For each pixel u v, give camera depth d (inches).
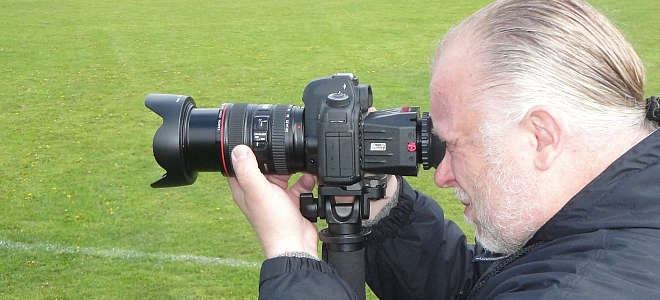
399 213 92.5
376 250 93.7
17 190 272.4
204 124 87.3
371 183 85.8
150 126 365.4
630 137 60.4
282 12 794.2
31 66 520.4
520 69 60.7
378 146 82.5
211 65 527.2
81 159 310.5
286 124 85.7
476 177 65.5
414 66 511.5
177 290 197.2
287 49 586.6
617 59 60.4
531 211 62.4
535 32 60.7
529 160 61.8
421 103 414.0
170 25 713.0
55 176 288.8
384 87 449.1
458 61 65.1
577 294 52.8
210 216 248.4
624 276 53.5
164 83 472.7
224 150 86.4
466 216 73.5
